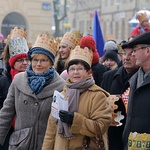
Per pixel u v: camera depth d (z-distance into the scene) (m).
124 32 46.75
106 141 4.95
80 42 7.45
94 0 53.75
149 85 4.63
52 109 4.95
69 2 59.94
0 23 29.59
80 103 4.89
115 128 5.71
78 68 4.95
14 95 5.51
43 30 30.89
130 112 4.75
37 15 30.61
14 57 6.44
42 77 5.38
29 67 5.56
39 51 5.41
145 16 8.88
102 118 4.81
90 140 4.89
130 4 45.12
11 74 6.52
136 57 4.77
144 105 4.61
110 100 5.48
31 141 5.32
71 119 4.77
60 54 7.39
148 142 4.56
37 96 5.35
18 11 29.98
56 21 31.38
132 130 4.68
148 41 4.69
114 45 10.08
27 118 5.36
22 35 6.59
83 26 56.75
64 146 4.89
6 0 29.59
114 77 6.04
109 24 49.84
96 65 7.73
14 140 5.41
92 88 4.90
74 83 4.91
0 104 6.51
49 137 5.09
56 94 4.89
